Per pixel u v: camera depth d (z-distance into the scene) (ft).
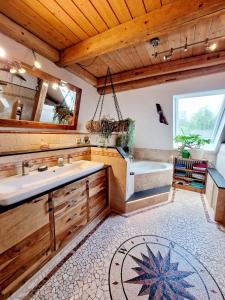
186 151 11.60
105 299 3.92
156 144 13.01
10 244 3.60
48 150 6.11
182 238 6.17
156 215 7.83
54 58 6.54
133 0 4.28
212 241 6.03
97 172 6.88
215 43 6.16
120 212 8.00
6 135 5.13
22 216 3.82
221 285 4.30
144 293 4.07
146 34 4.98
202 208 8.64
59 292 4.05
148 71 8.13
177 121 11.66
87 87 9.19
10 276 3.69
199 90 8.78
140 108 10.94
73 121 8.19
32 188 4.02
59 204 4.93
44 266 4.60
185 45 6.01
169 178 11.11
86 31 5.54
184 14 4.25
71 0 4.25
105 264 4.92
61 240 5.15
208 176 10.28
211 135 11.40
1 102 5.06
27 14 4.71
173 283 4.34
